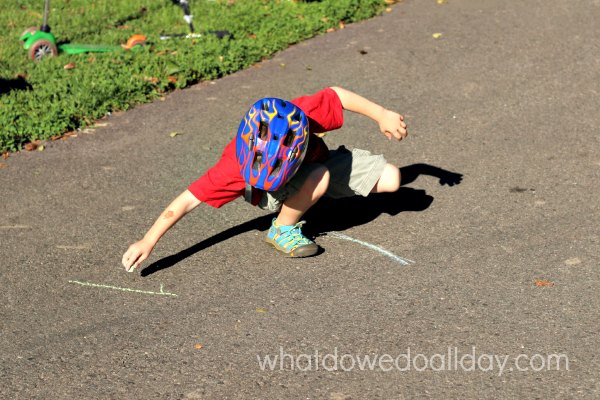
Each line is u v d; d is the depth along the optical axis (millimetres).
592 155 6867
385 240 5797
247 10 10508
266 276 5441
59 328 5012
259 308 5090
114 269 5637
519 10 10273
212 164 7137
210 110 8195
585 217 5930
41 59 9273
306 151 5238
